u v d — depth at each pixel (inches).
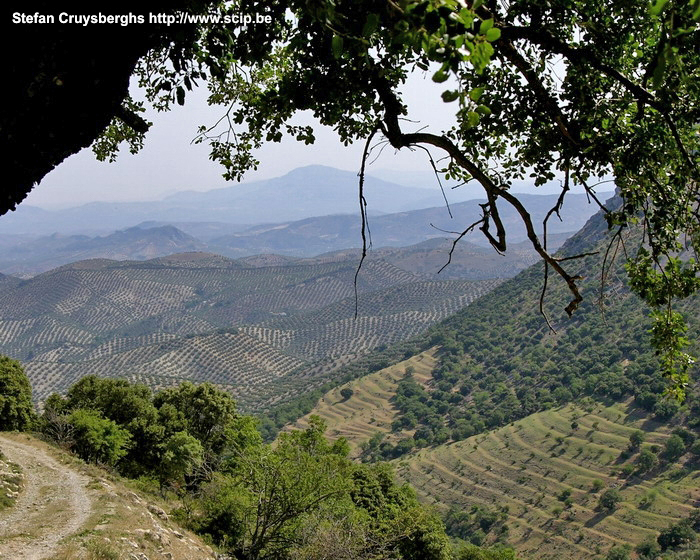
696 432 4217.5
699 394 4426.7
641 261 196.9
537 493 4411.9
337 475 956.0
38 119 91.0
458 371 7696.9
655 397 4618.6
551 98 167.5
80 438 1608.0
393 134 152.1
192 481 1616.6
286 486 917.2
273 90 182.1
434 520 1440.7
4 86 86.2
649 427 4503.0
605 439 4635.8
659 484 3954.2
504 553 2142.0
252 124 196.2
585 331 6328.7
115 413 1936.5
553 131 175.9
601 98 176.2
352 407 7844.5
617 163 172.7
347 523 941.8
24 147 92.1
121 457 1851.6
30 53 85.9
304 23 147.2
